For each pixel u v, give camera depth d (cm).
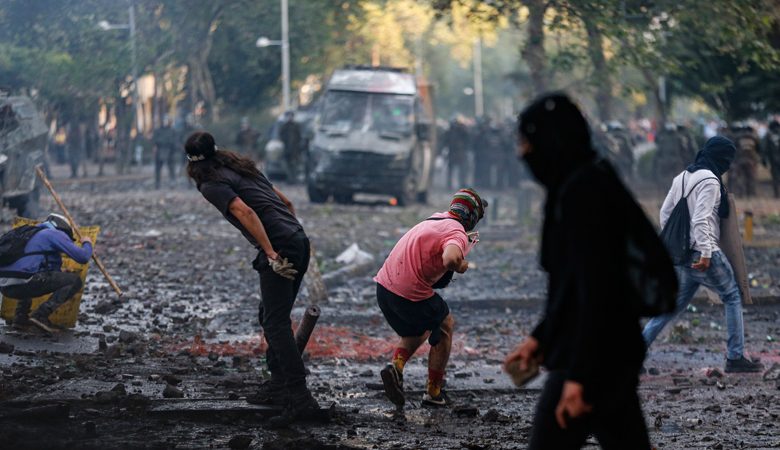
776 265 2602
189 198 4659
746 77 4731
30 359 1348
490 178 6181
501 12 3022
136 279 2247
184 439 1011
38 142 2869
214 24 7431
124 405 1120
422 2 3316
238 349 1538
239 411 1110
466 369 1494
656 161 5094
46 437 975
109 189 5225
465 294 2155
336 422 1116
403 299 1180
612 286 556
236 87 8144
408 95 4697
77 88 4181
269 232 1104
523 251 3039
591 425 604
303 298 2088
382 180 4566
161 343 1556
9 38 3491
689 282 1440
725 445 1045
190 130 5781
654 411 1216
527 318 1995
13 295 1498
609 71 3341
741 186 4944
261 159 6625
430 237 1164
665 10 2877
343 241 3134
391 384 1188
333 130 4641
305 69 8356
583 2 2866
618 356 562
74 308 1585
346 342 1655
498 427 1127
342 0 7444
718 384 1358
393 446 1016
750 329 1873
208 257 2658
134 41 5341
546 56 3391
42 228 1516
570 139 584
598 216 560
